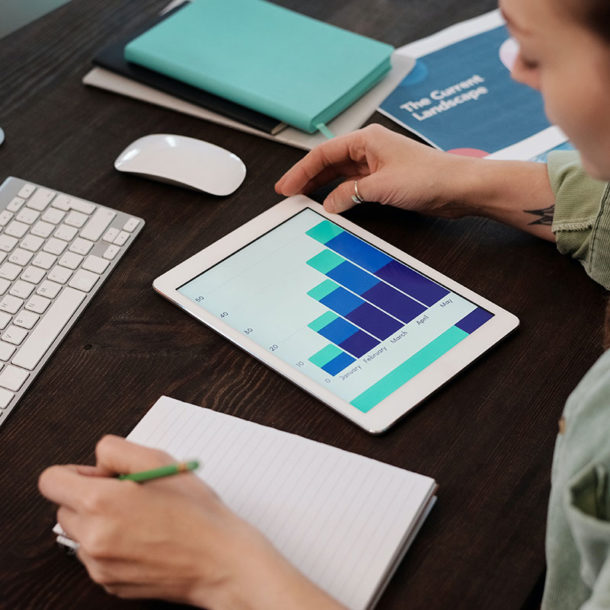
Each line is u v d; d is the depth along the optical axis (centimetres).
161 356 78
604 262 84
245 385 76
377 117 107
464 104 109
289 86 104
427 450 71
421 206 91
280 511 66
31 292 83
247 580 58
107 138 102
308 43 110
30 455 71
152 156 96
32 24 119
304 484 67
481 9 125
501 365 78
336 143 93
